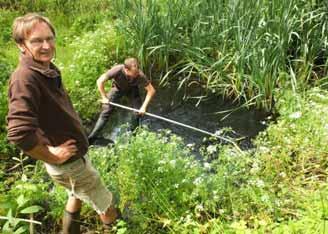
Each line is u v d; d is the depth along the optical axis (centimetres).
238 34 646
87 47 738
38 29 283
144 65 747
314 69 686
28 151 286
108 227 390
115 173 444
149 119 634
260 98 640
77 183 335
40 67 288
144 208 418
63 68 681
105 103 578
